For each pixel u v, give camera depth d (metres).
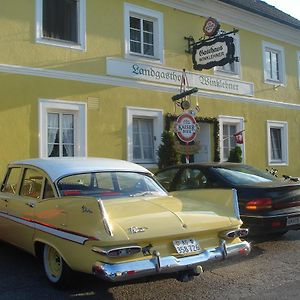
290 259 6.62
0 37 9.85
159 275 4.77
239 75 15.43
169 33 13.23
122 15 12.08
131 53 12.24
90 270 4.44
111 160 6.48
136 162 12.30
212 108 14.38
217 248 4.96
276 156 17.11
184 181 8.02
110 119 11.64
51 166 5.88
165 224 4.69
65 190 5.49
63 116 10.95
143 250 4.48
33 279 5.61
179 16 13.54
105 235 4.34
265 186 7.12
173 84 13.17
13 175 6.64
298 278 5.67
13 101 9.95
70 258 4.73
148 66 12.58
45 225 5.25
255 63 16.12
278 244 7.60
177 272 4.72
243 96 15.52
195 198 5.83
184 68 13.52
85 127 11.12
